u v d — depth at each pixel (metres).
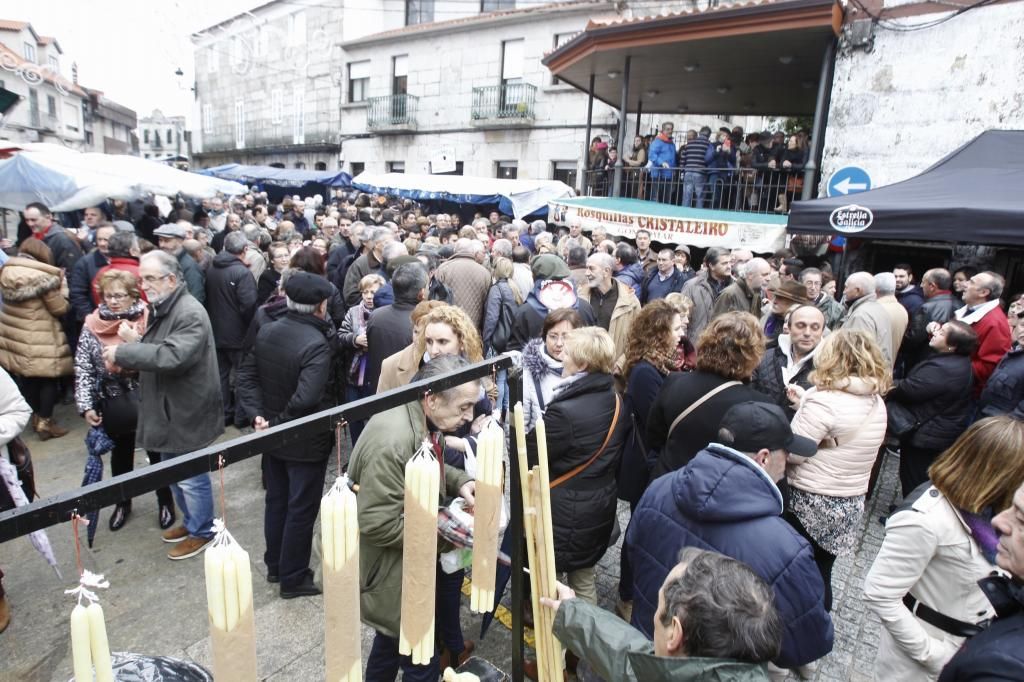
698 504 1.50
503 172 16.52
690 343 3.46
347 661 1.02
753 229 7.15
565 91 15.01
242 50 22.14
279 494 3.00
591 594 2.54
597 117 14.60
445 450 2.10
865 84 7.28
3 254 5.12
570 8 14.45
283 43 20.97
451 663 2.38
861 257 7.33
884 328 3.97
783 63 8.88
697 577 1.15
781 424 1.71
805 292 3.84
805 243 7.03
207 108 25.25
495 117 15.85
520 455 1.46
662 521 1.63
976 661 1.15
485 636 2.74
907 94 7.03
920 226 4.41
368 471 1.76
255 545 3.43
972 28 6.56
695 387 2.31
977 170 5.24
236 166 18.03
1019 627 1.16
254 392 3.04
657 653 1.22
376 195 14.95
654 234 7.69
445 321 2.36
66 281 5.29
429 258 5.56
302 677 2.51
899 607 1.77
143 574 3.15
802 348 3.14
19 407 2.51
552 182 11.17
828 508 2.41
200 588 3.06
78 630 0.74
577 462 2.30
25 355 4.50
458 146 17.09
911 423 3.75
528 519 1.50
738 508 1.47
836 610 3.05
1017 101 6.42
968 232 4.23
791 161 8.71
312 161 21.25
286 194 19.33
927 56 6.85
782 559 1.47
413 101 18.00
